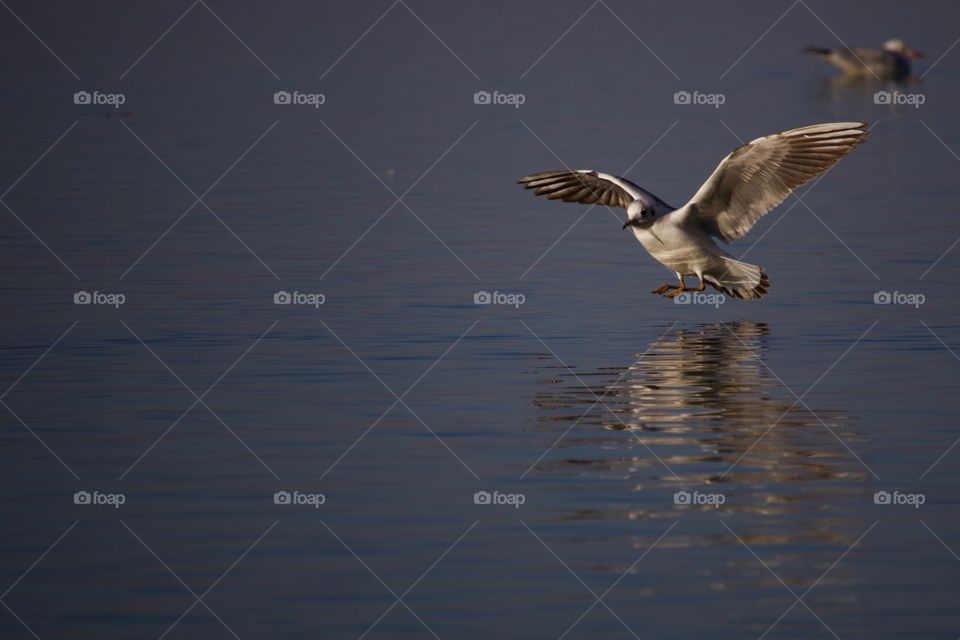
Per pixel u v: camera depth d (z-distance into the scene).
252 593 9.50
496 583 9.62
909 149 34.88
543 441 12.74
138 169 32.25
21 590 9.59
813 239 23.75
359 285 20.38
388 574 9.79
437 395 14.40
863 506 10.99
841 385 14.64
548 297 19.55
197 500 11.29
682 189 28.48
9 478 11.82
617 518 10.78
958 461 12.05
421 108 43.31
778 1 78.06
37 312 18.55
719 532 10.48
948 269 21.06
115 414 13.74
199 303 19.16
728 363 15.65
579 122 39.62
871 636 8.79
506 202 27.94
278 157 34.31
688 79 50.38
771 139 15.10
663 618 9.07
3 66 52.81
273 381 15.02
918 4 76.06
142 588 9.59
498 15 73.06
